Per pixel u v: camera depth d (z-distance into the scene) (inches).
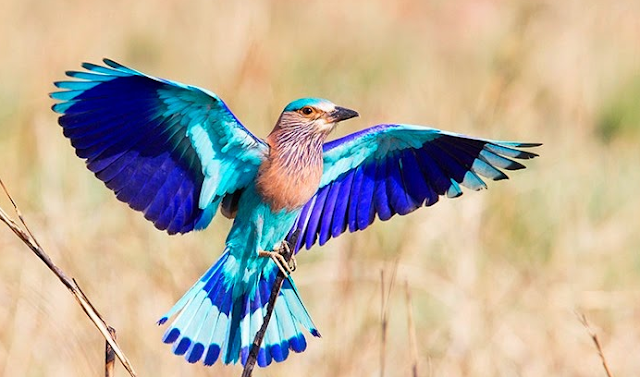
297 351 388.8
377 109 714.8
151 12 902.4
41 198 570.3
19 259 510.6
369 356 490.0
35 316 474.9
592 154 702.5
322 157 410.0
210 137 380.5
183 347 382.3
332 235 416.8
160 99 365.4
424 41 938.1
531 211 605.9
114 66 343.3
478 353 497.4
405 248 545.6
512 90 730.8
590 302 539.2
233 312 391.2
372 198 416.8
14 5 870.4
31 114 669.9
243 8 872.9
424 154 410.6
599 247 578.9
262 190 398.3
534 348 513.3
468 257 542.6
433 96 746.2
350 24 945.5
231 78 704.4
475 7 960.9
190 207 382.6
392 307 521.3
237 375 463.8
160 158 373.4
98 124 361.4
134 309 488.4
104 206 560.4
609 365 506.9
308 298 523.8
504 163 400.8
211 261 531.5
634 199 629.9
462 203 567.2
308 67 840.3
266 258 400.2
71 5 890.7
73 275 500.1
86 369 464.4
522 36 805.2
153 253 520.1
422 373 489.1
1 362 463.8
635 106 748.6
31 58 789.2
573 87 756.6
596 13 874.1
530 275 555.2
